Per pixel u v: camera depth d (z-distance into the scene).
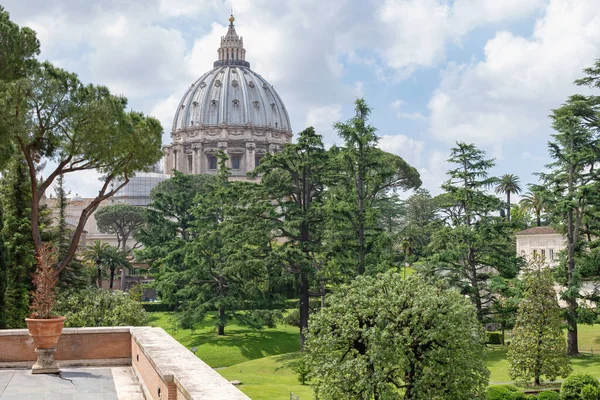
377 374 30.86
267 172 70.31
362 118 64.81
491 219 61.56
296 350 74.31
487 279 62.66
